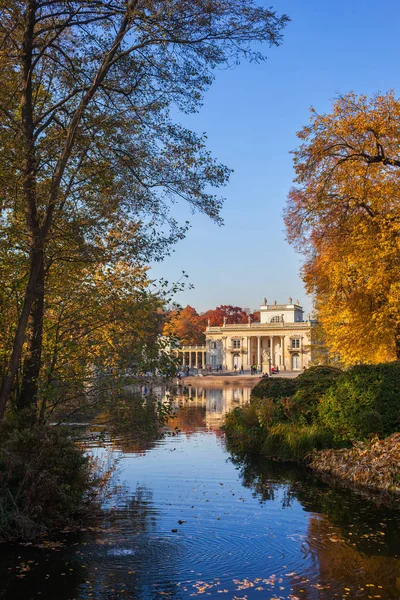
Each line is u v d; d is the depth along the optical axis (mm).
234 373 105438
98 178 11688
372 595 7141
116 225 12367
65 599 7000
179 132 12469
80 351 12594
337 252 24750
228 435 22500
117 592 7219
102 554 8633
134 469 15227
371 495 12539
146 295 12602
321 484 13688
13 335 12109
